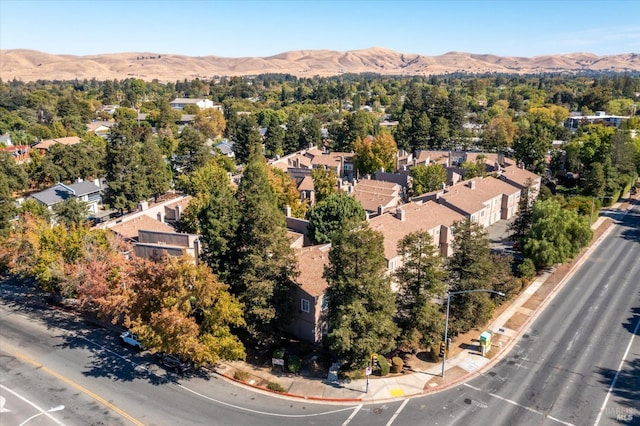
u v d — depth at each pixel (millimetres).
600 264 64188
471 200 75125
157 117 198125
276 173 82875
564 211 61938
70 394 37594
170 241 55625
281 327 43281
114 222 69812
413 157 127062
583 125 154250
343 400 36969
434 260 40188
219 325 39531
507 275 51219
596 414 34875
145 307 40875
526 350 43844
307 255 50438
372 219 61969
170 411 35594
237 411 35656
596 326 47844
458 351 43906
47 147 138750
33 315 51719
